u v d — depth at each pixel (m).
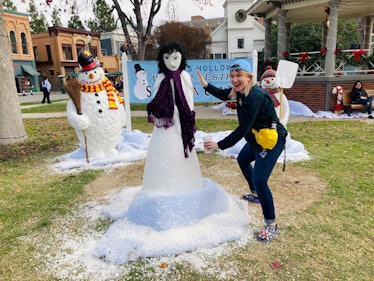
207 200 3.32
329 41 11.16
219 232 3.12
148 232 3.12
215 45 36.12
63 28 36.56
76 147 7.12
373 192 4.13
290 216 3.53
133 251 2.89
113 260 2.81
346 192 4.15
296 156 5.71
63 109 15.23
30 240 3.23
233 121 9.80
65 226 3.49
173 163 3.25
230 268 2.69
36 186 4.75
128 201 3.88
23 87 33.47
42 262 2.85
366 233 3.17
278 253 2.87
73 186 4.68
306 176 4.78
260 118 2.91
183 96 3.20
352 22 31.41
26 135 7.90
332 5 10.93
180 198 3.17
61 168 5.50
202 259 2.81
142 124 9.83
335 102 11.18
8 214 3.83
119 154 6.03
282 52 13.05
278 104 5.69
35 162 6.03
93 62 5.51
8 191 4.57
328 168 5.12
